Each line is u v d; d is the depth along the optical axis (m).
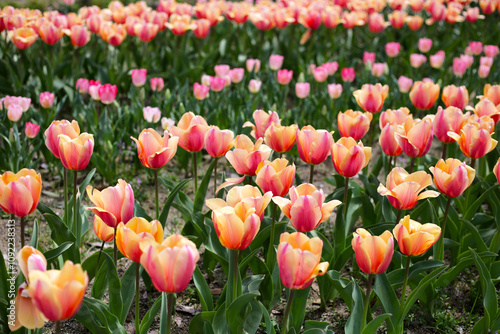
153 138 3.11
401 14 7.86
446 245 3.69
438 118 3.76
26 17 7.01
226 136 3.46
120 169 5.68
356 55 8.55
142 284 3.89
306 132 3.24
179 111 5.78
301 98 6.32
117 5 7.63
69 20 6.70
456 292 3.95
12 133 4.84
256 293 2.70
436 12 8.20
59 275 1.97
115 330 2.83
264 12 7.70
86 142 2.97
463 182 3.08
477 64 7.88
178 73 7.36
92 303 2.83
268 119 3.75
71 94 6.73
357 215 4.11
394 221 3.83
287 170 2.94
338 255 3.65
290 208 2.69
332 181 4.64
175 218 4.83
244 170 3.23
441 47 8.56
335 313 3.67
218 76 6.17
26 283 2.25
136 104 5.83
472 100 7.16
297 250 2.23
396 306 3.04
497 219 3.92
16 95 6.49
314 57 8.26
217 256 3.55
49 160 5.45
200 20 7.32
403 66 7.91
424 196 2.87
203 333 3.04
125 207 2.58
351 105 6.20
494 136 4.80
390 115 3.94
